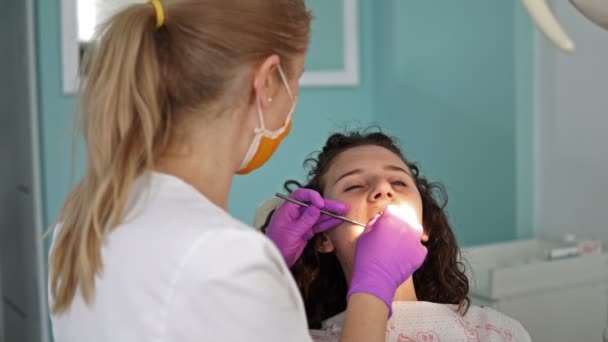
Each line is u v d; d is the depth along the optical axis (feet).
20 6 8.10
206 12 2.67
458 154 8.85
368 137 4.70
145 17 2.68
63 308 2.75
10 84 8.84
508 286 6.19
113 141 2.63
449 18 8.80
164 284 2.44
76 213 2.77
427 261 4.62
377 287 3.26
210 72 2.67
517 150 8.05
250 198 9.75
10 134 9.03
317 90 9.96
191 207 2.58
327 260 4.57
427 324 4.16
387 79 9.98
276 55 2.78
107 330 2.56
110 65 2.63
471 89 8.58
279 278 2.56
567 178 7.84
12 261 9.43
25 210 8.54
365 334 3.17
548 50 7.94
